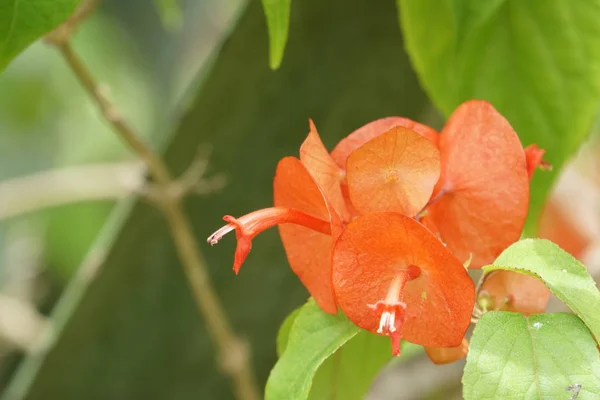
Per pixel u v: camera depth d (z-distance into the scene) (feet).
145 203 1.68
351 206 1.25
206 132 1.69
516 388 1.17
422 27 1.48
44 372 1.74
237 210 1.73
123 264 1.71
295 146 1.70
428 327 1.22
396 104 1.68
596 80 1.46
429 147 1.22
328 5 1.65
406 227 1.19
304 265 1.26
